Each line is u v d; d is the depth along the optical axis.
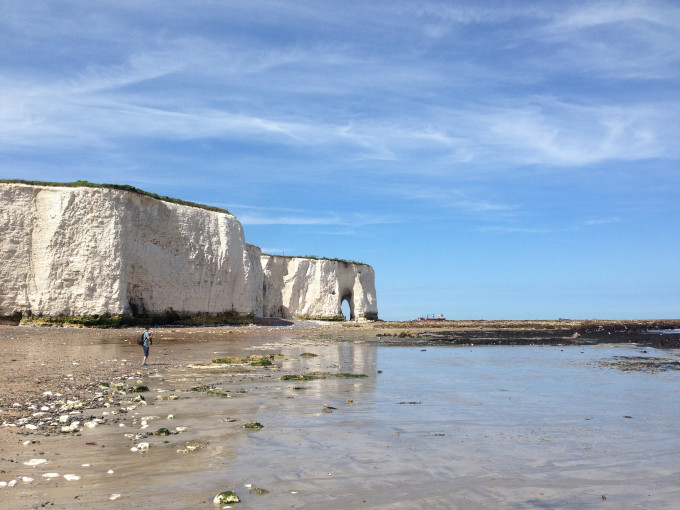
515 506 7.62
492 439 11.36
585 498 8.02
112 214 43.56
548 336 54.00
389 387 18.44
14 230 41.59
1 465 8.57
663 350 37.66
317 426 12.09
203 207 56.44
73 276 41.78
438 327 70.38
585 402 16.20
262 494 7.74
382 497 7.79
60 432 10.80
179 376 19.50
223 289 55.22
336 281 85.69
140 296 45.88
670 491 8.39
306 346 35.78
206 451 9.80
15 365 20.30
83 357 23.81
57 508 6.95
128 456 9.33
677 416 14.17
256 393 16.31
